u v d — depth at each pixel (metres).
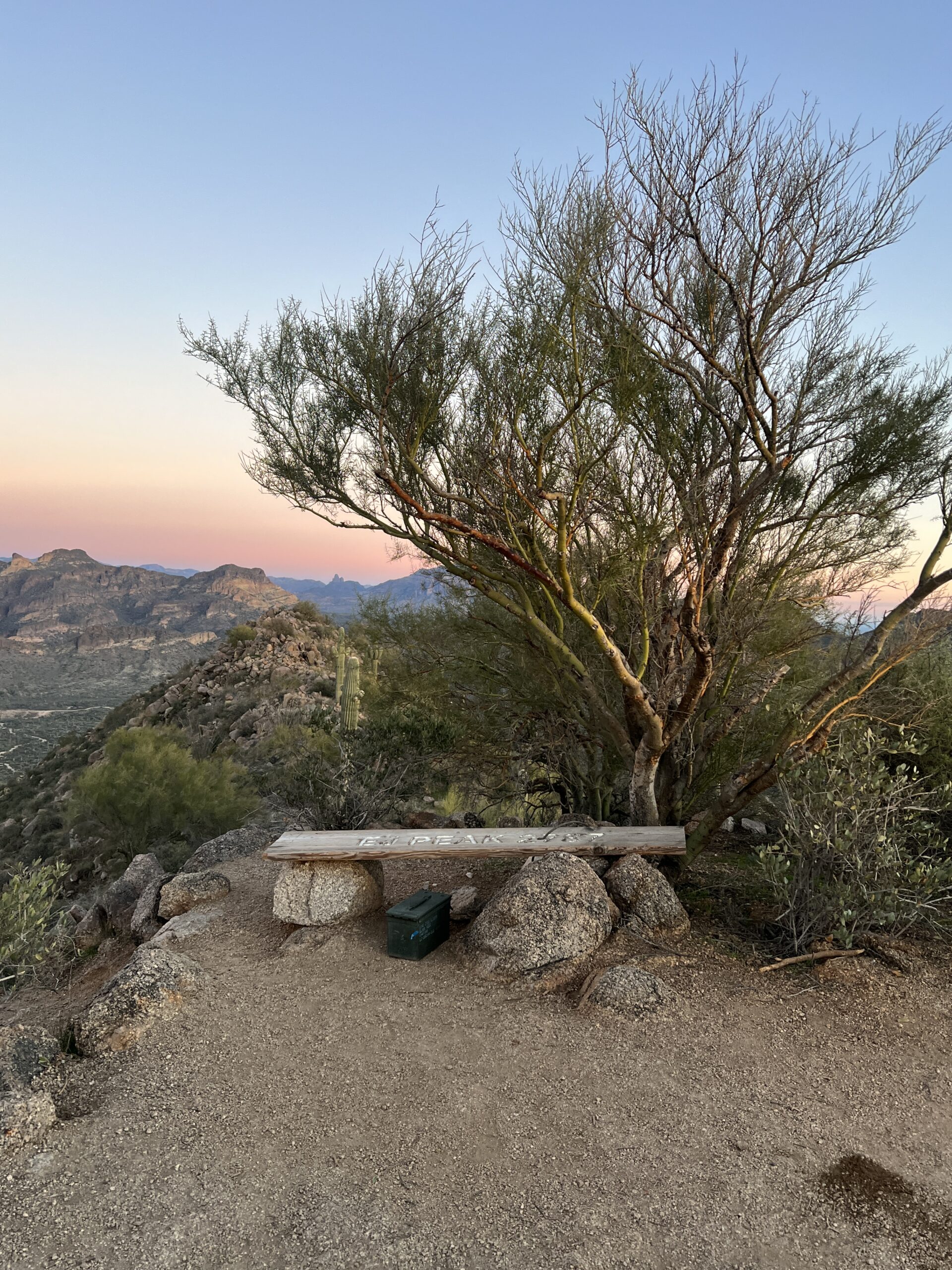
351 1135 3.69
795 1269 2.84
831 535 6.52
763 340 5.16
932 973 5.22
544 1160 3.47
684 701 5.98
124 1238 3.04
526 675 7.87
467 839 6.44
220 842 8.93
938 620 5.90
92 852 19.94
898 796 5.72
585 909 5.57
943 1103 3.88
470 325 5.29
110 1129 3.78
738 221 4.74
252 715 30.67
